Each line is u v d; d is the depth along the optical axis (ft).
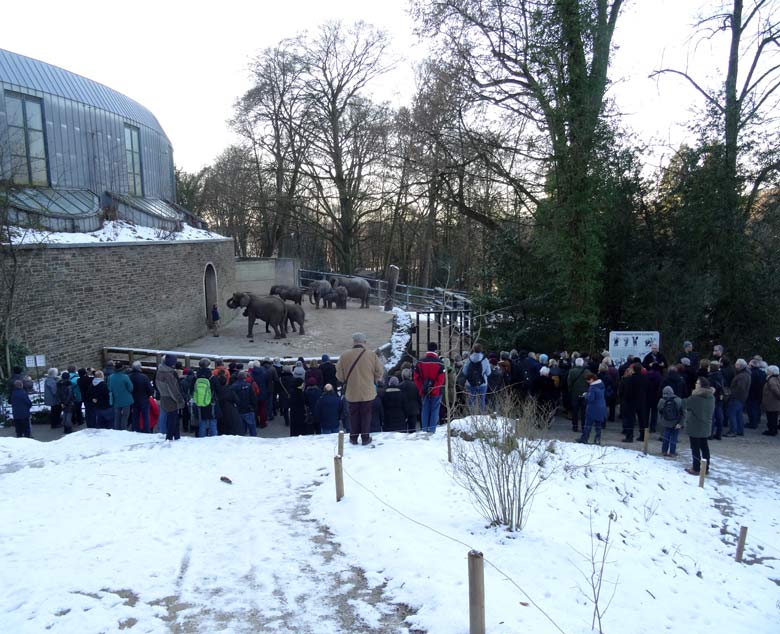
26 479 28.50
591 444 37.88
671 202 60.75
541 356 46.44
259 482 27.43
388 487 25.23
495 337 60.85
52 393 45.24
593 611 16.66
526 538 20.62
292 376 43.78
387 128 122.62
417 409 37.52
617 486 29.99
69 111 75.41
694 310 56.80
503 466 22.18
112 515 23.09
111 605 15.76
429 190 88.28
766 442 41.83
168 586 17.04
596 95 59.41
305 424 42.06
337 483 23.88
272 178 143.23
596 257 56.44
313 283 118.93
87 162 78.23
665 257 59.62
